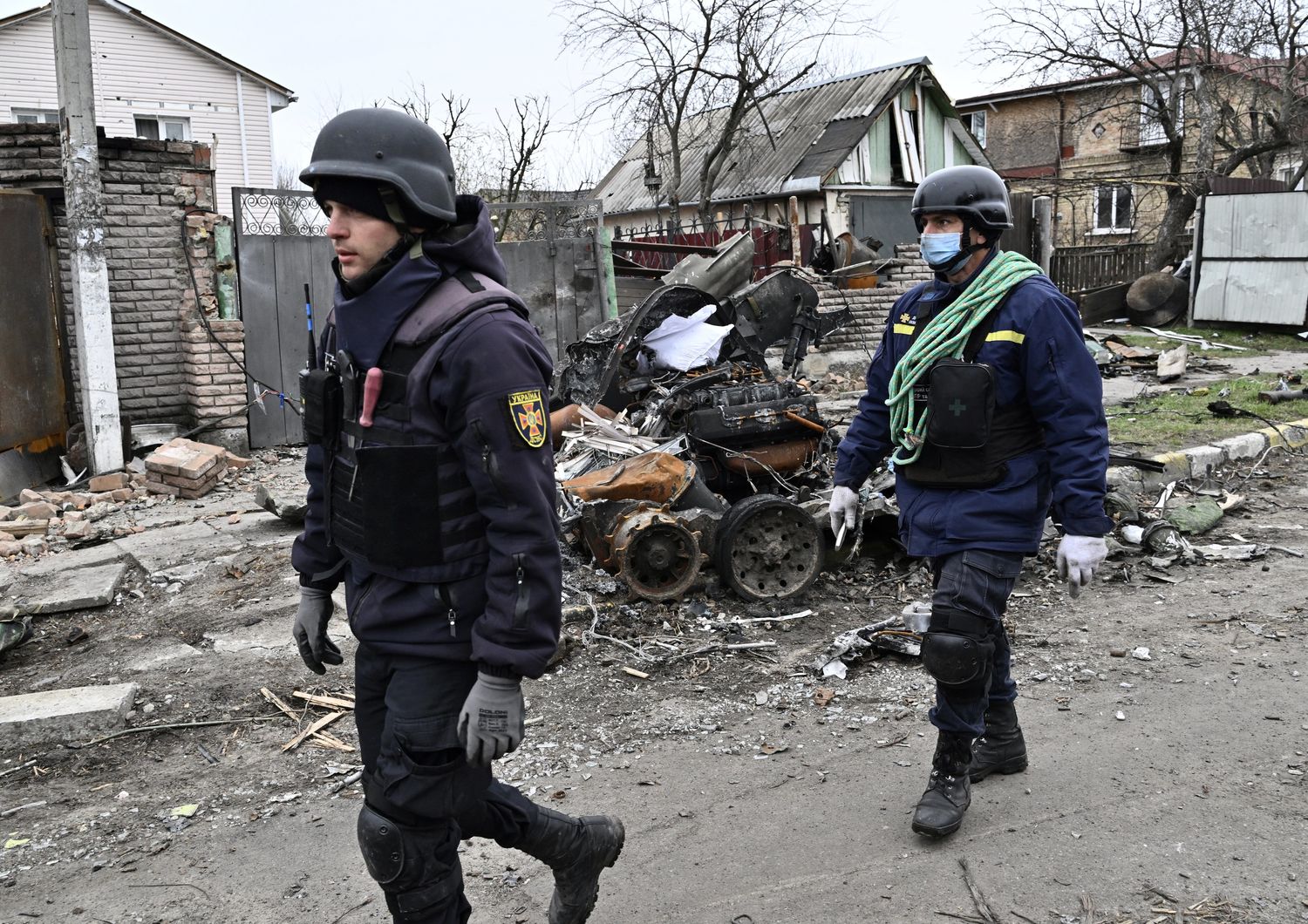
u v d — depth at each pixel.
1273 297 15.45
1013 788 3.19
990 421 2.79
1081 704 3.79
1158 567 5.26
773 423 5.35
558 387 5.91
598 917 2.62
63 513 7.35
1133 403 10.04
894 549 5.36
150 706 4.10
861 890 2.68
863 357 13.20
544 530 1.89
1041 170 30.86
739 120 19.48
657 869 2.83
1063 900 2.60
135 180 8.94
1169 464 7.07
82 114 7.89
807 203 21.61
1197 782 3.17
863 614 4.77
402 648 1.98
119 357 9.09
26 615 5.22
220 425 9.25
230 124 23.28
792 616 4.70
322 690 4.19
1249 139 24.52
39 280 8.40
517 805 2.25
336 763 3.60
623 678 4.14
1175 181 20.02
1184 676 4.01
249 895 2.80
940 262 2.87
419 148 1.93
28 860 3.04
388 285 1.92
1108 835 2.89
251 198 9.58
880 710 3.80
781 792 3.23
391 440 1.94
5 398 8.06
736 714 3.82
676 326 5.62
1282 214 15.23
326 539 2.20
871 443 3.19
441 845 2.06
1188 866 2.72
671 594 4.76
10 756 3.74
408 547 1.94
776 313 5.91
